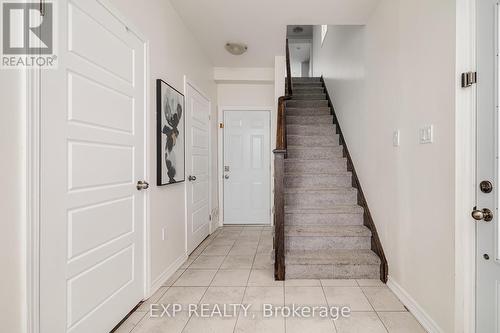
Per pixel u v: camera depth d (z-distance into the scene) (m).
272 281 2.36
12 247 1.06
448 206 1.50
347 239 2.64
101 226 1.54
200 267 2.70
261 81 4.33
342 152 3.67
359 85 3.03
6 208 1.05
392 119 2.18
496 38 1.24
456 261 1.43
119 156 1.71
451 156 1.46
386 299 2.04
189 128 3.05
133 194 1.87
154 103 2.17
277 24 2.89
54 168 1.22
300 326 1.72
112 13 1.62
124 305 1.77
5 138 1.05
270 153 4.52
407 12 1.93
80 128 1.38
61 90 1.26
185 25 2.90
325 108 4.46
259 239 3.73
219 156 4.52
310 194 3.07
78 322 1.36
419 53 1.78
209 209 3.97
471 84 1.37
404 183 1.99
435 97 1.61
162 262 2.32
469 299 1.40
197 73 3.36
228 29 3.02
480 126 1.34
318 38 6.23
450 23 1.47
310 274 2.40
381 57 2.39
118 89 1.69
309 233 2.64
